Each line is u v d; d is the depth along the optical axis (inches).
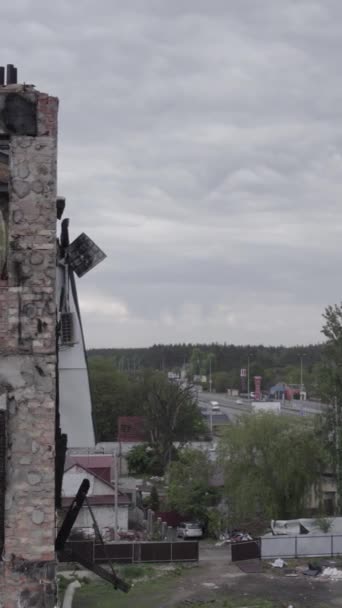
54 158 388.5
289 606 913.5
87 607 904.9
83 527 1358.3
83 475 1453.0
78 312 509.0
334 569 1123.3
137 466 2308.1
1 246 391.9
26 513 375.2
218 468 1636.3
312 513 1492.4
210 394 5782.5
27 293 382.6
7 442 376.8
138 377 3454.7
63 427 510.9
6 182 394.6
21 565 373.1
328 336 1483.8
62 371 512.4
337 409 1438.2
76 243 500.4
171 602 933.8
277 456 1453.0
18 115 386.9
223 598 957.2
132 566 1135.0
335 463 1425.9
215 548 1334.9
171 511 1595.7
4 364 379.6
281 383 4886.8
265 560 1206.3
